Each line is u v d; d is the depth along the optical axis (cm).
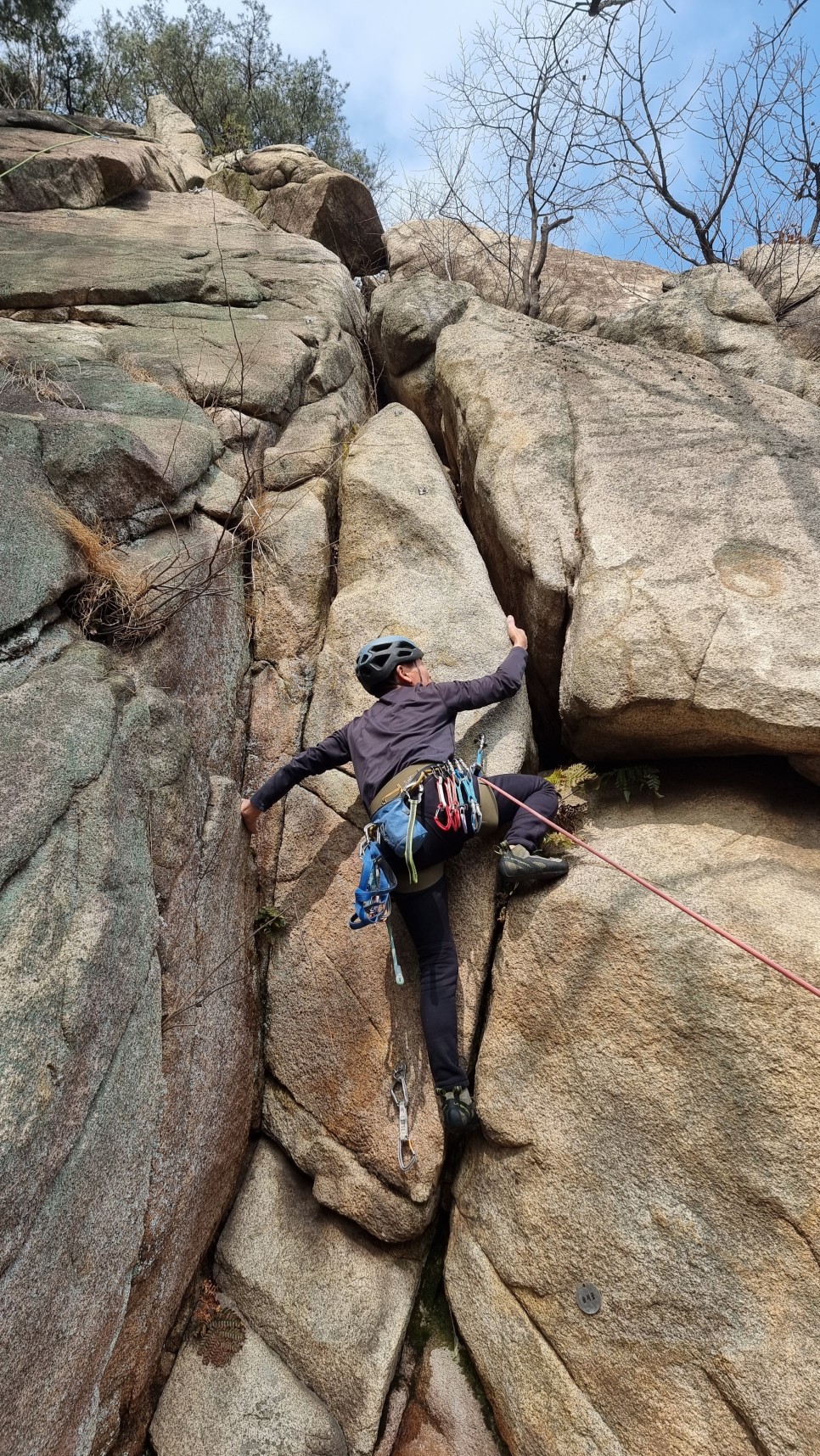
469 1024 331
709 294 569
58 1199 229
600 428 441
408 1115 323
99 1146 247
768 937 288
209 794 336
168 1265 292
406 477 461
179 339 542
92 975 243
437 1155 319
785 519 375
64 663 296
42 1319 223
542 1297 293
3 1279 208
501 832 353
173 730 315
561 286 766
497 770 364
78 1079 237
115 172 757
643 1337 272
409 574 423
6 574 291
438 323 571
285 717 395
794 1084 268
